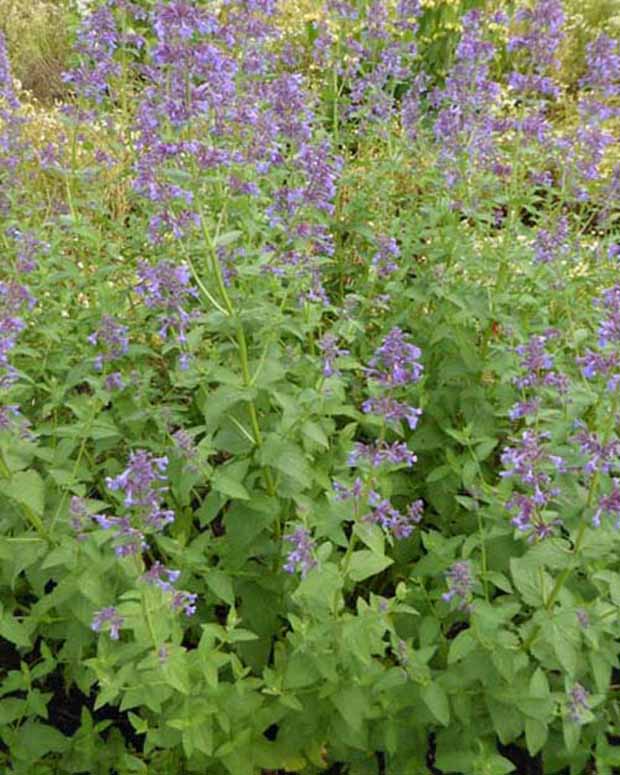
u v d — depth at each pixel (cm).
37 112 179
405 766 72
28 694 71
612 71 95
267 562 82
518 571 69
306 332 92
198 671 68
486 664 69
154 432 88
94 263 106
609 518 64
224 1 99
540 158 102
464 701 70
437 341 97
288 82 93
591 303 99
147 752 68
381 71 119
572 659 63
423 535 76
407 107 116
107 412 84
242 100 95
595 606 68
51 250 101
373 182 116
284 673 72
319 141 103
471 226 118
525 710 67
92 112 109
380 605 67
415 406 94
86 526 68
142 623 63
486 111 103
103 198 117
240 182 83
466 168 102
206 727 66
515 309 97
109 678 65
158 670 63
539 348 75
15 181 106
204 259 92
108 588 69
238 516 76
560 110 199
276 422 79
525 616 76
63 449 73
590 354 66
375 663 70
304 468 73
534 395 90
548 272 97
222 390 73
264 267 86
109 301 96
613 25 221
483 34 105
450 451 85
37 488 68
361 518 66
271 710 71
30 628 71
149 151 78
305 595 65
